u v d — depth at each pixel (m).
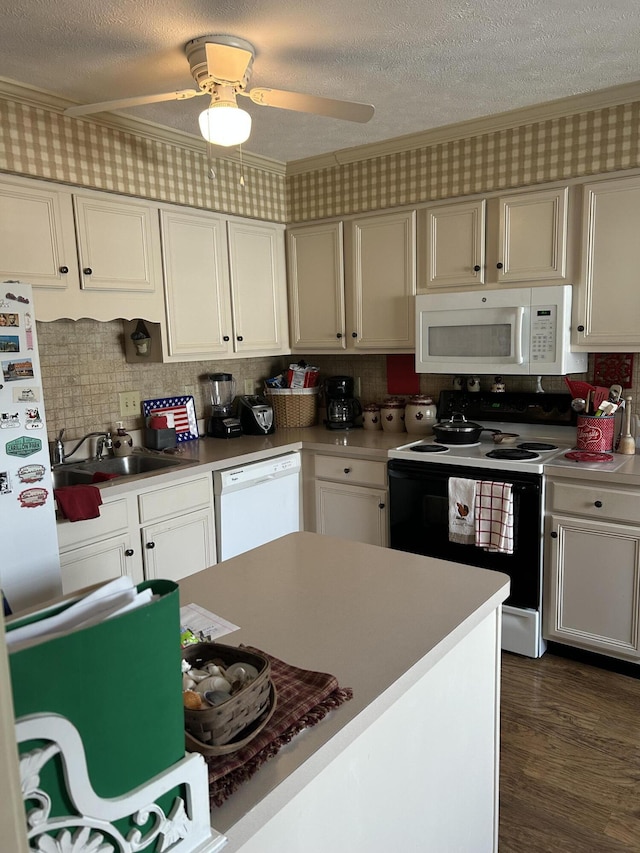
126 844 0.64
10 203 2.37
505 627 2.80
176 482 2.78
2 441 2.02
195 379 3.61
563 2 1.81
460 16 1.89
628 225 2.60
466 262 3.05
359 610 1.35
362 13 1.85
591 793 1.97
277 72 2.29
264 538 3.24
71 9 1.79
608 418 2.76
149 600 0.67
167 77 2.30
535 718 2.34
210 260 3.23
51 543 2.17
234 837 0.75
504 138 2.84
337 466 3.29
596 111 2.60
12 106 2.34
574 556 2.60
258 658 0.94
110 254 2.74
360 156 3.28
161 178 2.93
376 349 3.43
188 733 0.81
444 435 3.11
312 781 0.93
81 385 3.04
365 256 3.38
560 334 2.75
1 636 0.42
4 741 0.42
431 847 1.30
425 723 1.23
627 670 2.63
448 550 2.89
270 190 3.54
